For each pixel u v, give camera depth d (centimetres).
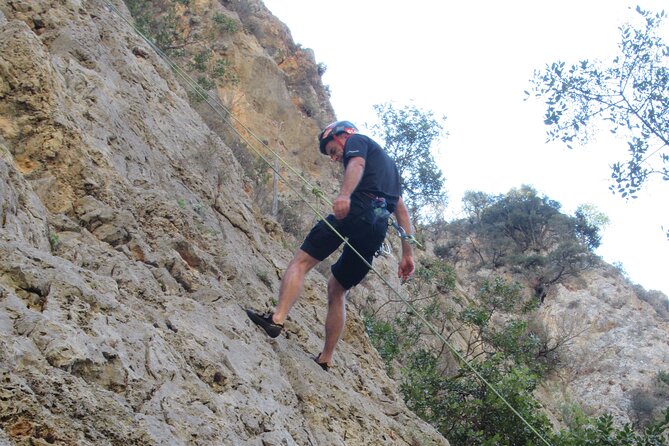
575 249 4412
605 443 942
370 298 1603
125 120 709
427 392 1025
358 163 577
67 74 650
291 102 2389
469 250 4616
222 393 432
